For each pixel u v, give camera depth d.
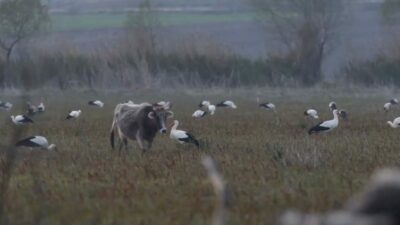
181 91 145.62
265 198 40.72
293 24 161.50
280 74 158.88
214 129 83.50
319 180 47.22
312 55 161.25
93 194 43.03
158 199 40.84
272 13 162.00
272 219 34.16
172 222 34.81
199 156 58.50
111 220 35.62
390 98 135.75
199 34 162.12
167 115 65.25
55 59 150.00
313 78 161.00
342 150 62.25
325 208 37.78
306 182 46.56
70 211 37.19
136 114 64.38
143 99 136.62
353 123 90.94
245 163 54.41
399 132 79.19
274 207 38.19
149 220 35.25
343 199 40.19
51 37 181.25
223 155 58.78
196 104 128.75
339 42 165.00
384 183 14.96
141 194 42.84
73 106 122.69
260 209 37.66
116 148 68.31
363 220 14.70
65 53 152.12
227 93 143.50
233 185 44.81
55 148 62.53
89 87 147.75
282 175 49.03
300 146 62.03
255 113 109.38
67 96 136.00
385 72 157.25
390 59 158.38
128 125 64.81
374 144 67.25
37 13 153.12
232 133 78.62
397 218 14.79
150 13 159.12
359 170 51.78
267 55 165.25
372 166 53.44
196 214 36.16
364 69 158.75
